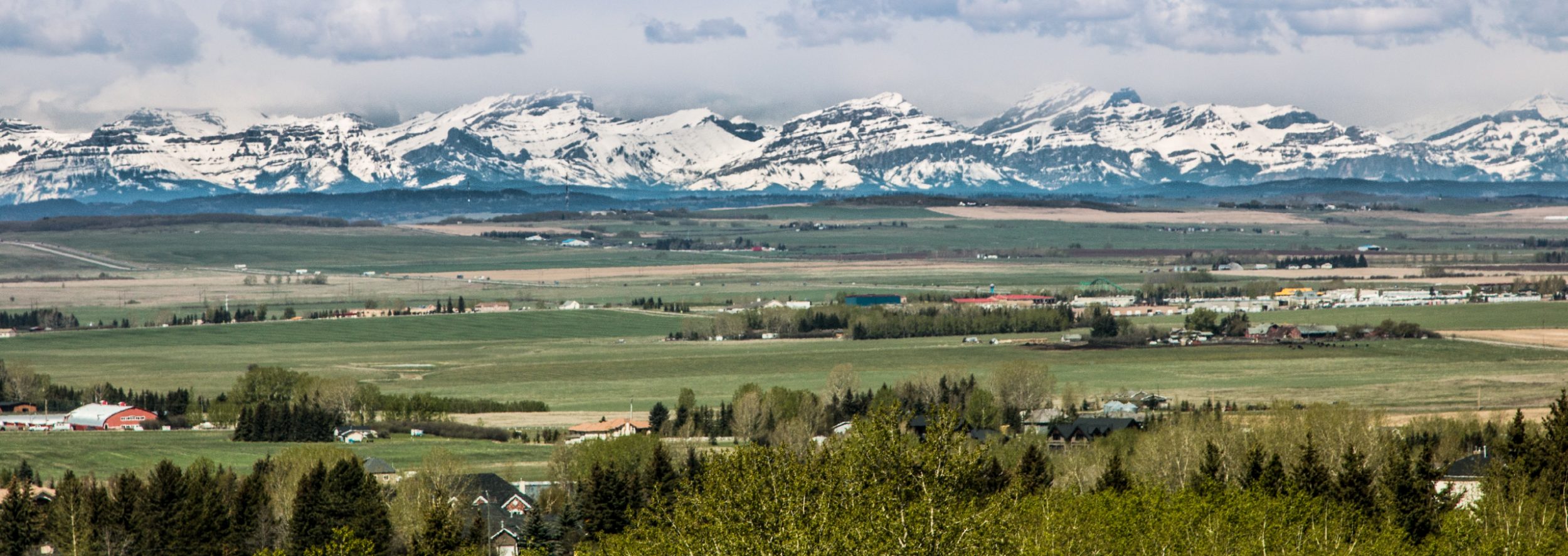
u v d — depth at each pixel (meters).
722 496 167.00
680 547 165.25
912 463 167.88
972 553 157.88
